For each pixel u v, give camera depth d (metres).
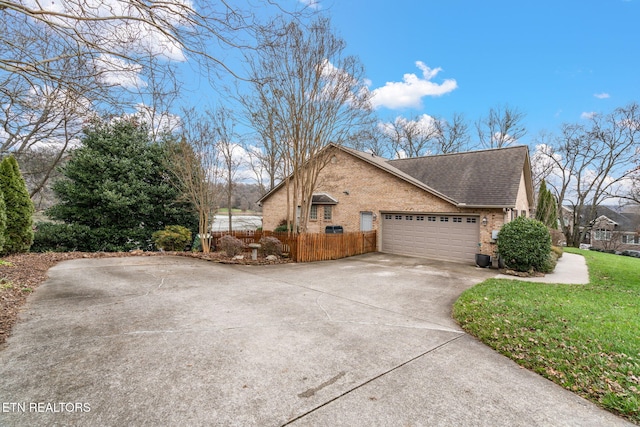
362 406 2.92
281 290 7.35
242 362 3.68
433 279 9.32
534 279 9.73
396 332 4.86
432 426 2.67
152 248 15.79
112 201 14.00
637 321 5.29
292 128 12.72
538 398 3.17
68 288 6.80
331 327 4.96
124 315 5.20
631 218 40.28
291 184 18.38
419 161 17.53
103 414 2.68
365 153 18.16
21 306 5.48
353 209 16.67
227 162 15.76
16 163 10.11
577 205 31.14
